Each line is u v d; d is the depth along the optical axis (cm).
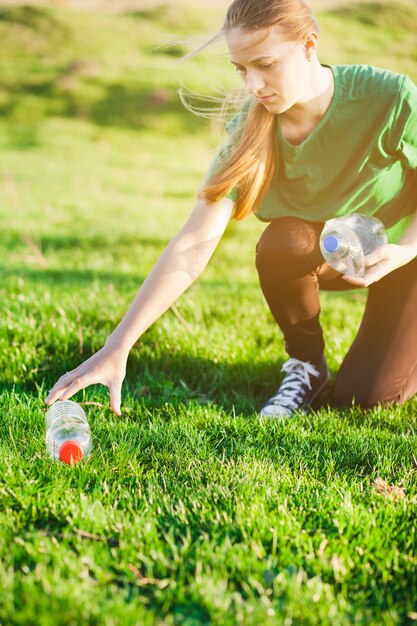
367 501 278
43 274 693
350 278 304
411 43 3712
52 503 266
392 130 332
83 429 308
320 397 413
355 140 334
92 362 297
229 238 948
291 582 222
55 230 991
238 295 595
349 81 327
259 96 300
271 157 340
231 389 414
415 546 251
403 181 356
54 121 2745
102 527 254
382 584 234
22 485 277
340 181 348
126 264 768
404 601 226
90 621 205
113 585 224
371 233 347
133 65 3378
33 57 3612
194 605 220
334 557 237
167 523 259
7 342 435
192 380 423
